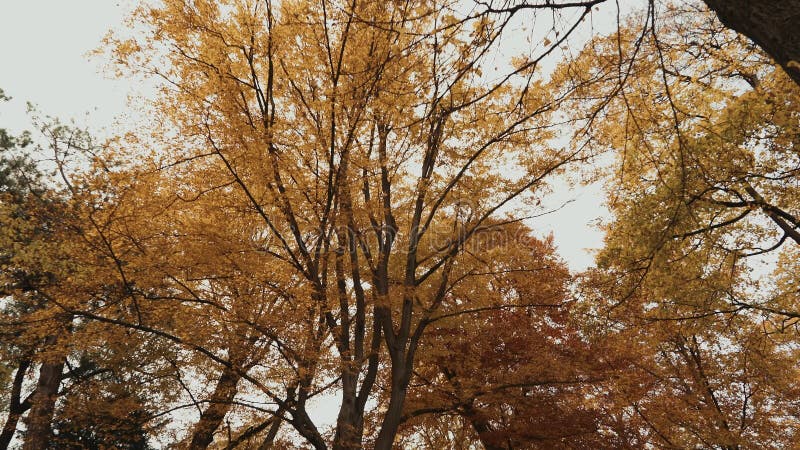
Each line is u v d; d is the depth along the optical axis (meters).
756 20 2.54
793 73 2.44
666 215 6.34
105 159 6.09
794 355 9.28
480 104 6.42
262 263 6.30
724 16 2.71
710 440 9.06
